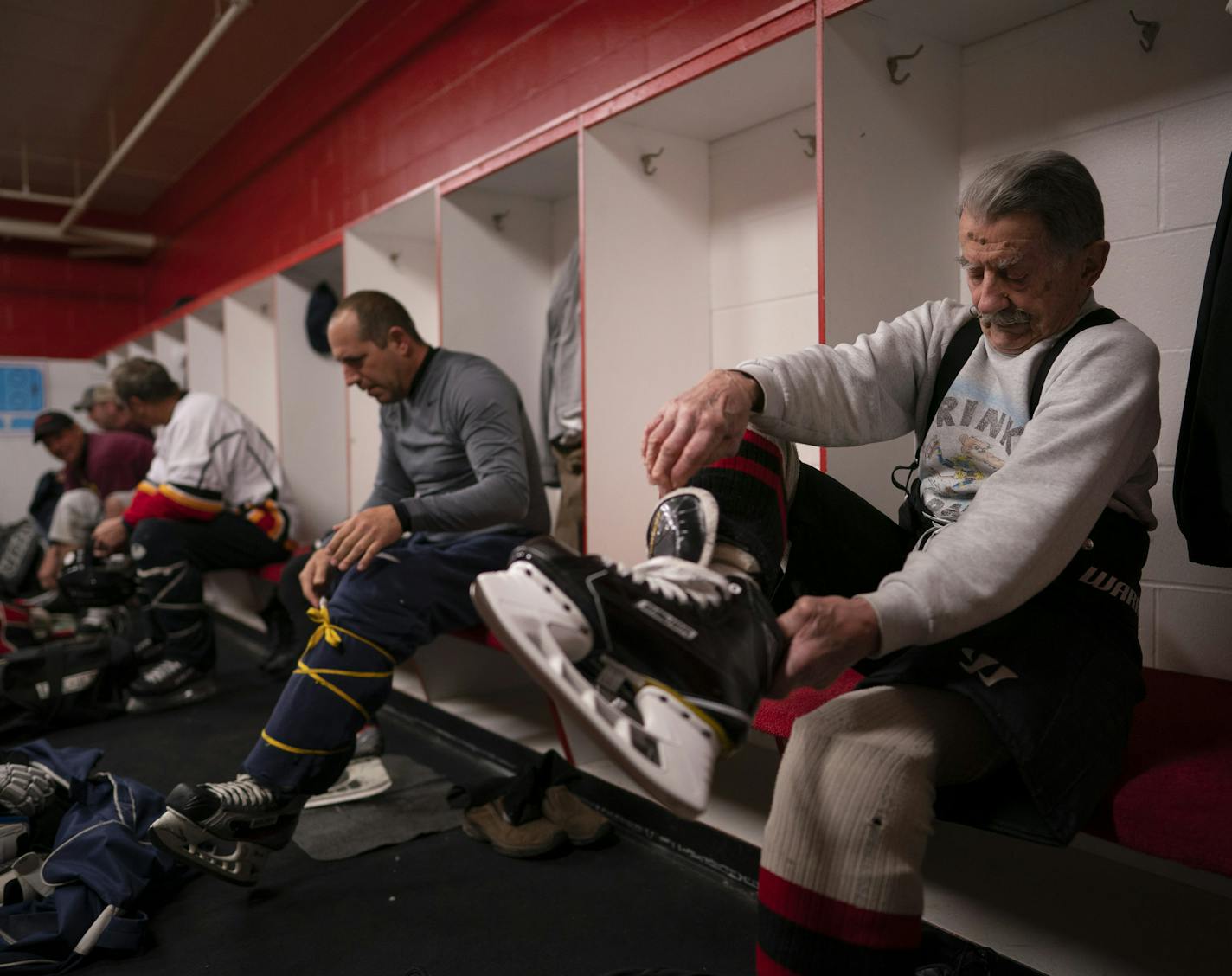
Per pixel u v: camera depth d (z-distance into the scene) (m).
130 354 6.98
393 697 2.79
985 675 0.89
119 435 4.61
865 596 0.83
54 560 4.11
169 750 2.41
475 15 3.09
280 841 1.57
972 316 1.17
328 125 4.21
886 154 1.71
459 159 3.20
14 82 4.94
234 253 5.55
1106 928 1.31
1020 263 0.95
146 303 7.71
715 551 0.94
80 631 3.73
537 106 2.79
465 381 2.16
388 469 2.50
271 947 1.42
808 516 1.13
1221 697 1.30
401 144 3.57
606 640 0.81
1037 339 1.01
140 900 1.54
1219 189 1.51
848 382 1.12
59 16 4.20
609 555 2.28
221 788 1.49
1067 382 0.93
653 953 1.38
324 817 1.93
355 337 2.16
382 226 3.47
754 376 1.03
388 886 1.62
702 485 1.00
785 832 0.87
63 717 2.61
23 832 1.59
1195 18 1.52
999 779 0.92
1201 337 1.09
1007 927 1.32
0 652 3.03
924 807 0.84
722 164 2.42
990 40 1.78
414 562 1.76
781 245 2.28
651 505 2.36
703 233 2.45
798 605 0.85
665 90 2.07
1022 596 0.84
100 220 7.48
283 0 3.79
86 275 7.56
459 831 1.87
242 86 4.79
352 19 3.90
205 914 1.54
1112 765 0.89
